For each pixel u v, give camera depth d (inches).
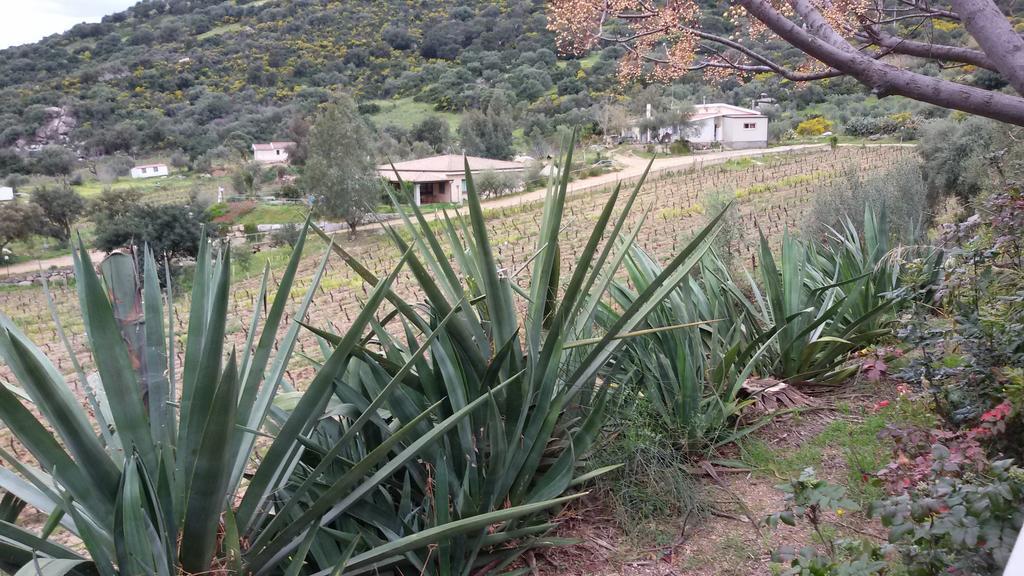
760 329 221.0
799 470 165.2
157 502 93.2
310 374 396.8
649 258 211.0
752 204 1189.7
